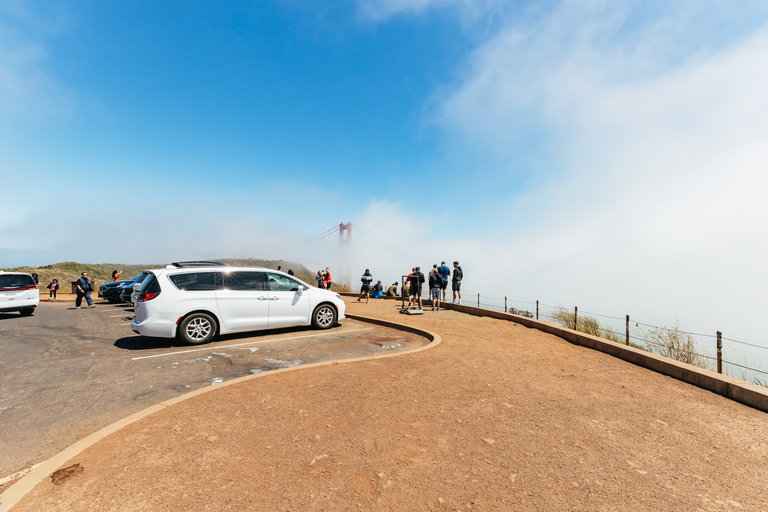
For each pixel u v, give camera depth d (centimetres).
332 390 427
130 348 696
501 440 308
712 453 293
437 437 311
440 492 235
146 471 256
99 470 258
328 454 281
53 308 1595
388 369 517
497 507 221
